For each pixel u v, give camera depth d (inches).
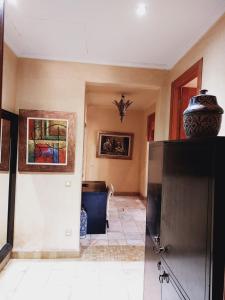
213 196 35.4
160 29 87.6
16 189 121.0
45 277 105.7
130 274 110.4
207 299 35.9
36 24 88.7
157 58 116.4
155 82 126.3
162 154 63.2
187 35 90.8
